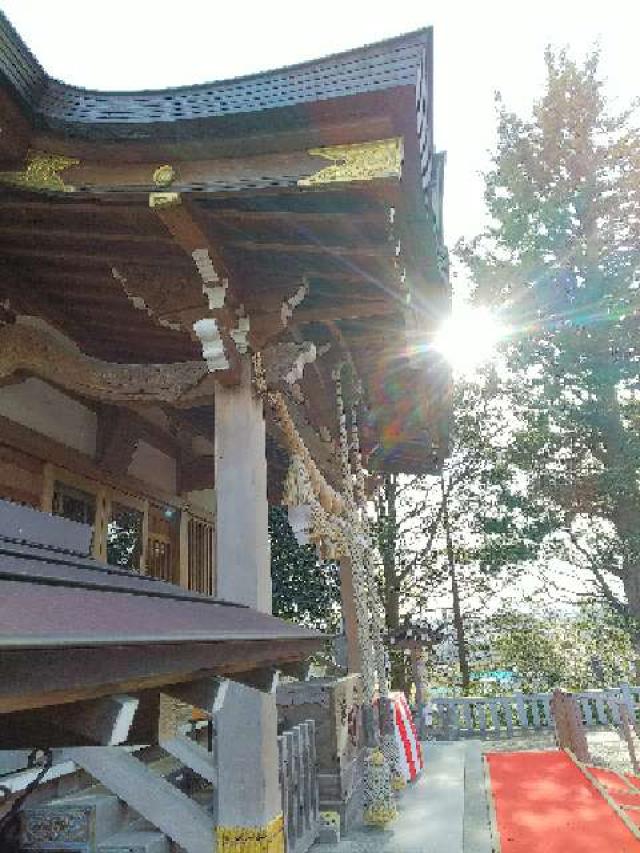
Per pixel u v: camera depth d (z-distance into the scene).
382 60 3.88
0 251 5.28
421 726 14.80
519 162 18.97
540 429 17.91
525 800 8.02
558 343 17.19
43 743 1.88
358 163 3.93
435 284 5.20
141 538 8.57
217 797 4.35
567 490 17.89
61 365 5.61
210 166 4.15
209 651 1.88
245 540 4.79
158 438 9.20
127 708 1.40
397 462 12.35
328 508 7.89
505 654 23.80
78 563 2.59
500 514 19.89
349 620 10.58
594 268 16.88
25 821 4.61
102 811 4.74
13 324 5.50
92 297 6.11
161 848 4.68
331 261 4.84
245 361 5.16
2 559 1.97
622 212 17.42
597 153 17.88
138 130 4.12
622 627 18.08
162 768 6.70
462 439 21.52
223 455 4.99
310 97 3.88
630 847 5.97
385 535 21.11
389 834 6.60
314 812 6.54
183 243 4.43
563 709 12.03
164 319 4.93
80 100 4.26
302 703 7.38
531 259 16.98
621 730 13.85
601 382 16.81
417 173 4.09
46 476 6.64
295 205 4.26
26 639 1.07
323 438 8.37
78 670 1.24
